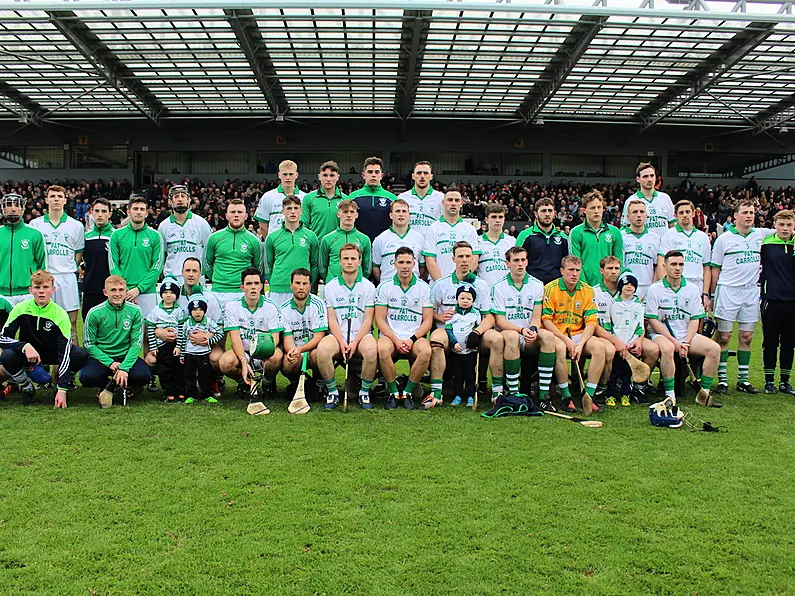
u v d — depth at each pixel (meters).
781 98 27.92
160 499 3.78
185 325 6.29
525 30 21.39
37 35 21.39
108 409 5.90
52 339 6.02
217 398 6.34
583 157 33.97
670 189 33.62
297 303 6.34
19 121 30.00
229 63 24.06
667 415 5.53
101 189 31.16
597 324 6.38
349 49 22.78
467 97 28.17
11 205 6.71
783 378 7.02
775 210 30.94
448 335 6.36
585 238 7.21
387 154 33.50
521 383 6.49
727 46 22.25
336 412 5.89
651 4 18.58
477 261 6.95
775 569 3.07
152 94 27.59
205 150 33.31
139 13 19.89
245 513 3.60
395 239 7.05
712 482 4.13
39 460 4.42
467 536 3.36
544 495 3.88
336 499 3.79
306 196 7.77
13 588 2.87
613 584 2.93
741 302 7.14
